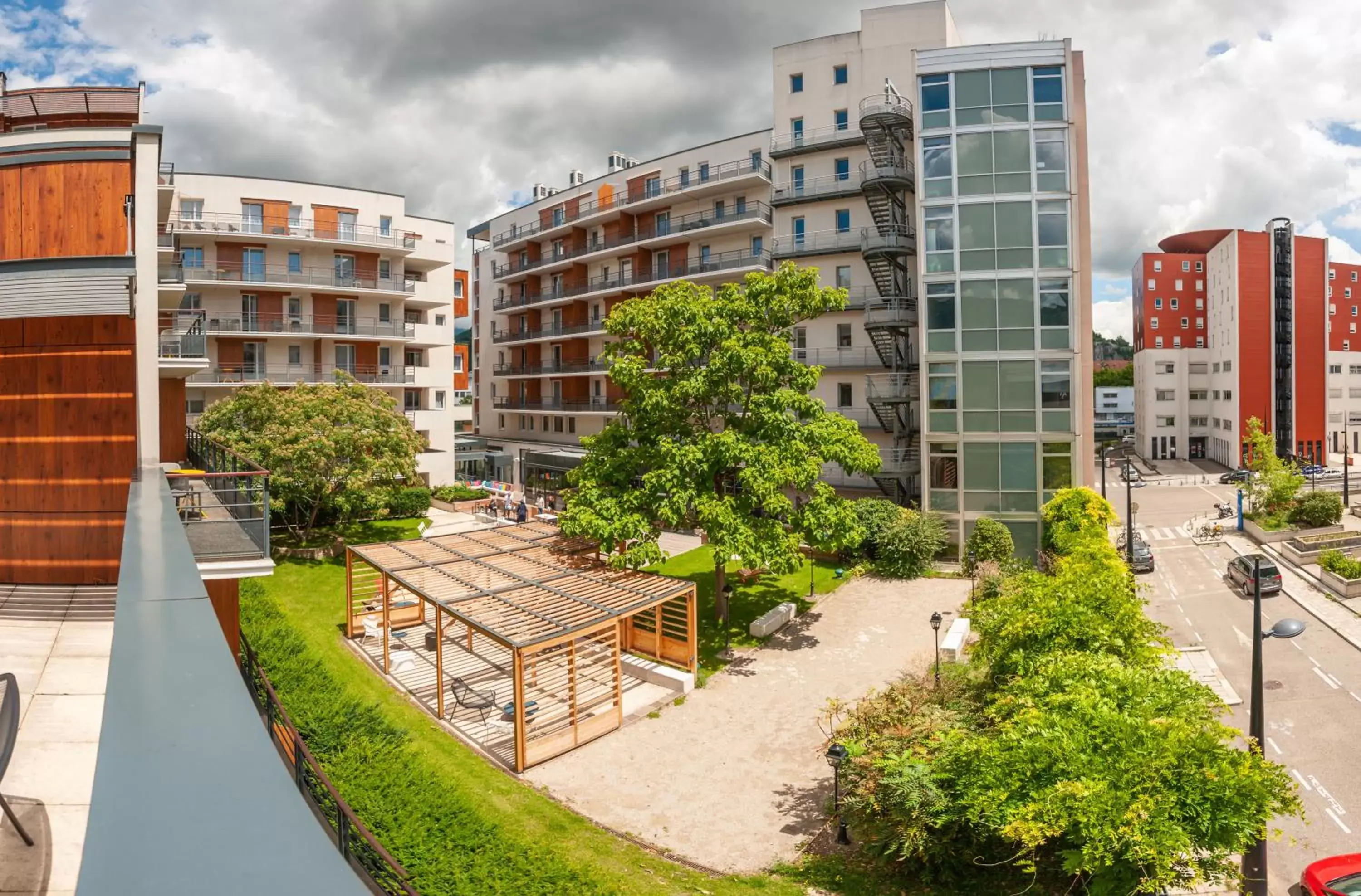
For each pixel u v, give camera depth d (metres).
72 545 13.43
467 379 72.69
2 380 13.30
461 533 23.53
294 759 7.10
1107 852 7.75
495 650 20.19
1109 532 32.25
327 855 1.75
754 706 17.16
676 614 23.31
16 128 19.89
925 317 29.20
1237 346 68.12
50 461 13.40
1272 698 17.86
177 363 14.84
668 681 18.06
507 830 11.66
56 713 8.41
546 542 22.44
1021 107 28.06
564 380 52.25
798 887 10.90
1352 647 21.17
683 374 21.73
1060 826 7.97
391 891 6.14
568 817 12.55
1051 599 12.44
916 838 10.19
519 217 57.69
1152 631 12.30
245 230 40.75
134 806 1.91
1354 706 17.22
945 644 19.31
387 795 10.26
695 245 44.31
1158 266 78.19
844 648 20.66
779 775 14.16
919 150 29.02
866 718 12.48
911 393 34.50
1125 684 9.76
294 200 41.78
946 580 26.97
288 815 1.93
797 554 20.19
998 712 10.83
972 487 28.88
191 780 2.08
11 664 9.83
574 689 15.17
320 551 28.09
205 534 9.45
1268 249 67.62
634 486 25.05
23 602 12.41
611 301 49.12
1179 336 78.19
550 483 46.03
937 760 10.51
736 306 21.78
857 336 37.88
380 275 44.16
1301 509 36.38
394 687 17.64
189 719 2.52
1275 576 25.94
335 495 28.73
